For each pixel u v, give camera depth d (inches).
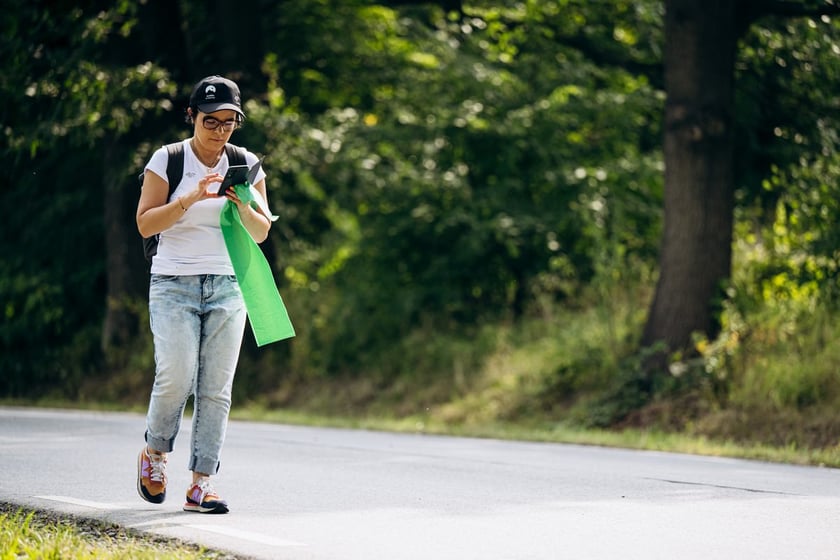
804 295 1197.7
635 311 1306.6
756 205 1311.5
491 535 461.4
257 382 1518.2
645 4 1441.9
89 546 423.8
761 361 1101.1
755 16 1132.5
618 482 638.5
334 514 509.4
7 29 1312.7
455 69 1573.6
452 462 745.0
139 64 1481.3
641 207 1508.4
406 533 463.5
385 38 1760.6
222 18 1502.2
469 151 1567.4
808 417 1019.9
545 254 1512.1
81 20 1321.4
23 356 1680.6
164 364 480.4
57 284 1678.2
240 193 462.6
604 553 426.3
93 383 1596.9
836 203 1244.5
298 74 1782.7
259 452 792.3
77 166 1673.2
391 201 1541.6
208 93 468.8
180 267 479.5
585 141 1587.1
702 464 761.6
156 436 498.6
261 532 460.4
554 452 843.4
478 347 1428.4
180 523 476.1
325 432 1015.0
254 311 470.9
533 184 1550.2
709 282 1142.3
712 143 1135.0
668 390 1118.4
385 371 1464.1
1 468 664.4
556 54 1583.4
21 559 397.7
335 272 1632.6
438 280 1531.7
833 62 1222.9
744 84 1275.8
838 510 531.5
